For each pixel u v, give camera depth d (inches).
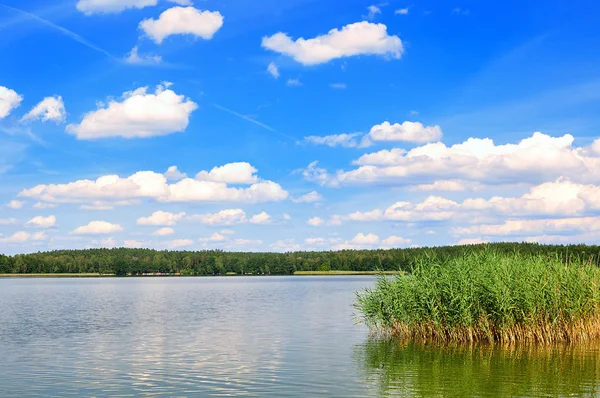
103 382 928.9
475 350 1184.8
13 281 7859.3
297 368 1026.7
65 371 1026.1
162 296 3796.8
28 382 933.8
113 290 4849.9
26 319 2102.6
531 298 1221.1
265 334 1541.6
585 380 895.7
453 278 1306.6
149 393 850.1
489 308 1256.2
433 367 1012.5
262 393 840.3
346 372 981.8
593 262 1323.8
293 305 2733.8
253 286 5551.2
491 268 1294.3
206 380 934.4
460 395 810.8
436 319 1284.4
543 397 794.8
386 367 1019.9
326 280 7667.3
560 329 1263.5
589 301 1228.5
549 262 1318.9
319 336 1473.9
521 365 1017.5
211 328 1721.2
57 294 4141.2
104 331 1668.3
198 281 7628.0
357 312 2257.6
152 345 1352.1
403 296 1334.9
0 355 1216.2
